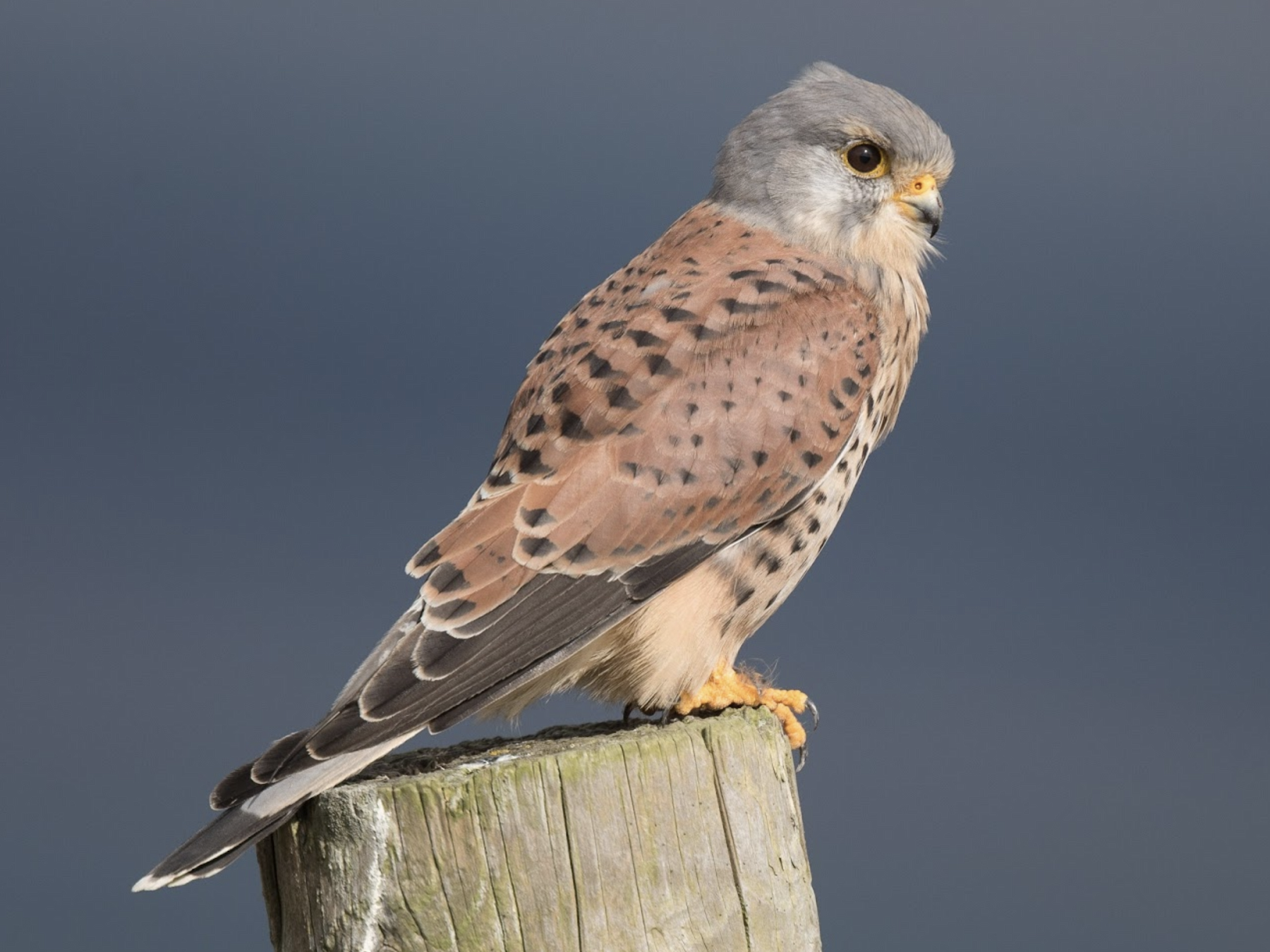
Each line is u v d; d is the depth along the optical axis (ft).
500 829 20.44
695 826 21.30
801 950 21.99
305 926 21.22
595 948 20.48
